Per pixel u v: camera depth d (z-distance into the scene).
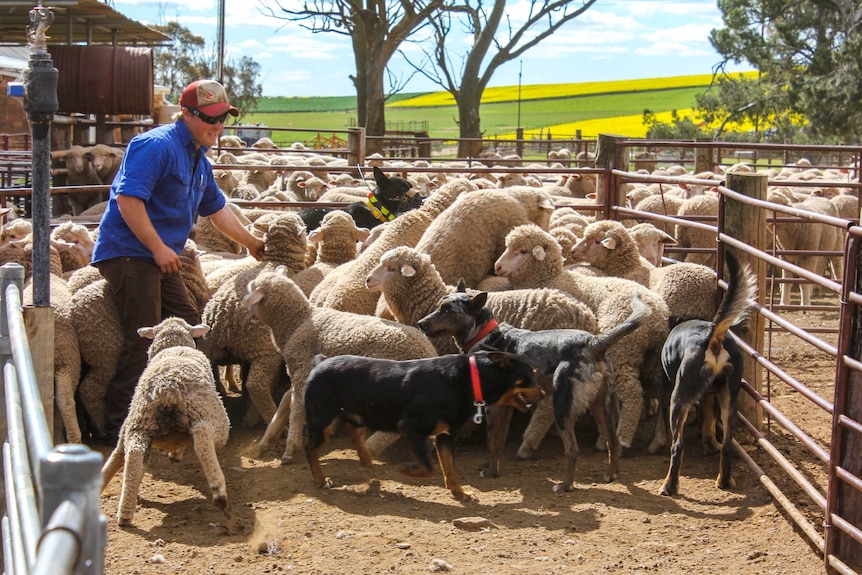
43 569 1.67
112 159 17.06
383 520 5.46
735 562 4.95
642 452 6.90
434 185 18.48
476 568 4.79
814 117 41.41
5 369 3.67
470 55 41.75
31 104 5.14
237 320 7.25
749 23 46.91
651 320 6.93
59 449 1.94
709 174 16.17
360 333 6.54
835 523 4.91
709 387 6.04
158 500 5.77
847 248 4.84
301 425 6.58
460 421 5.70
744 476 6.31
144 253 6.83
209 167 7.60
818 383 8.85
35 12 5.20
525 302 6.95
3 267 4.30
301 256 8.23
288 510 5.61
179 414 5.39
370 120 38.41
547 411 6.69
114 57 15.89
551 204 8.59
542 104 92.06
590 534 5.28
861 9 42.12
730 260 5.78
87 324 6.78
